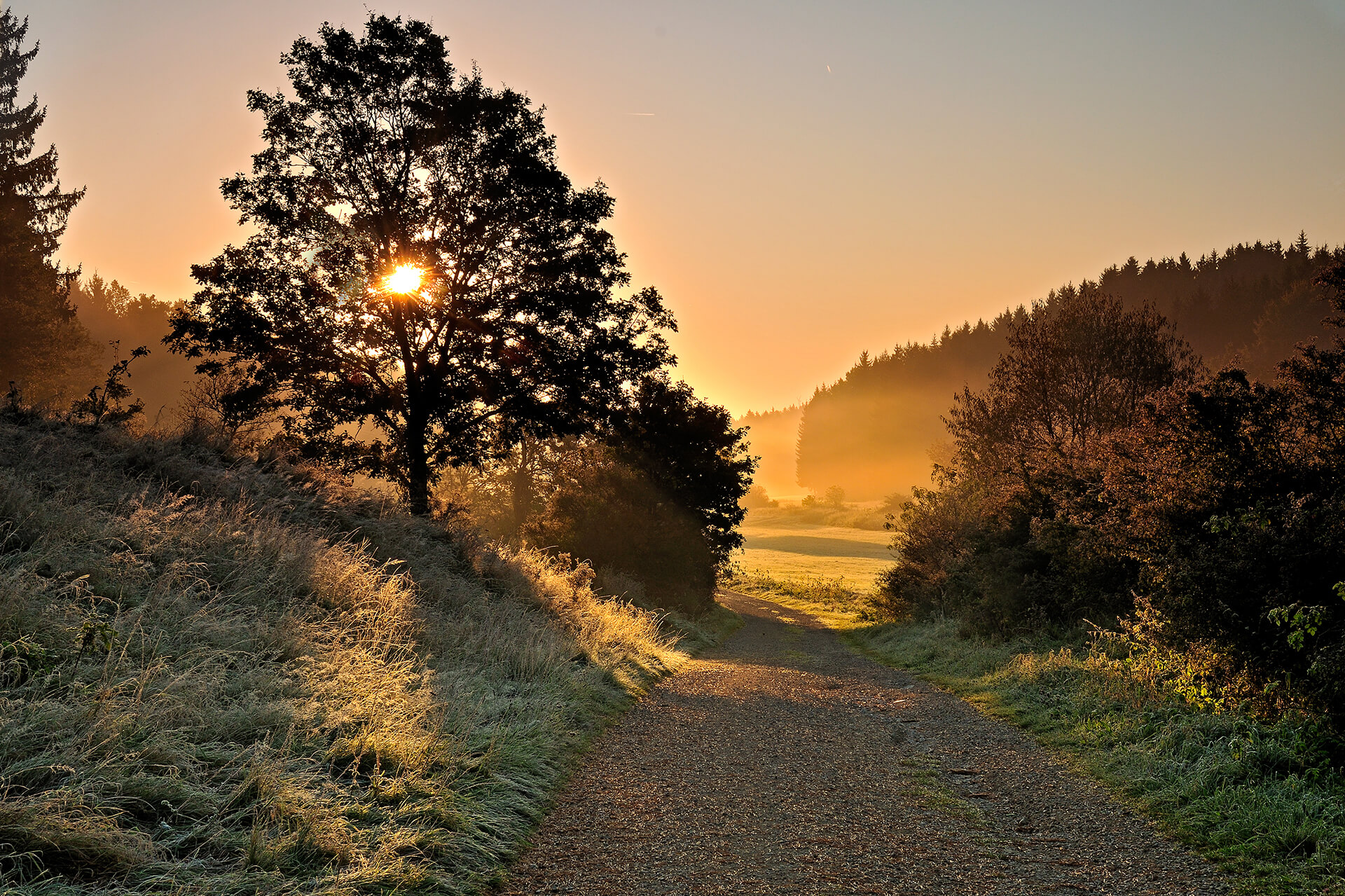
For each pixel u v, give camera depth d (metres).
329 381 23.06
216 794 4.69
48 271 45.66
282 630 7.61
